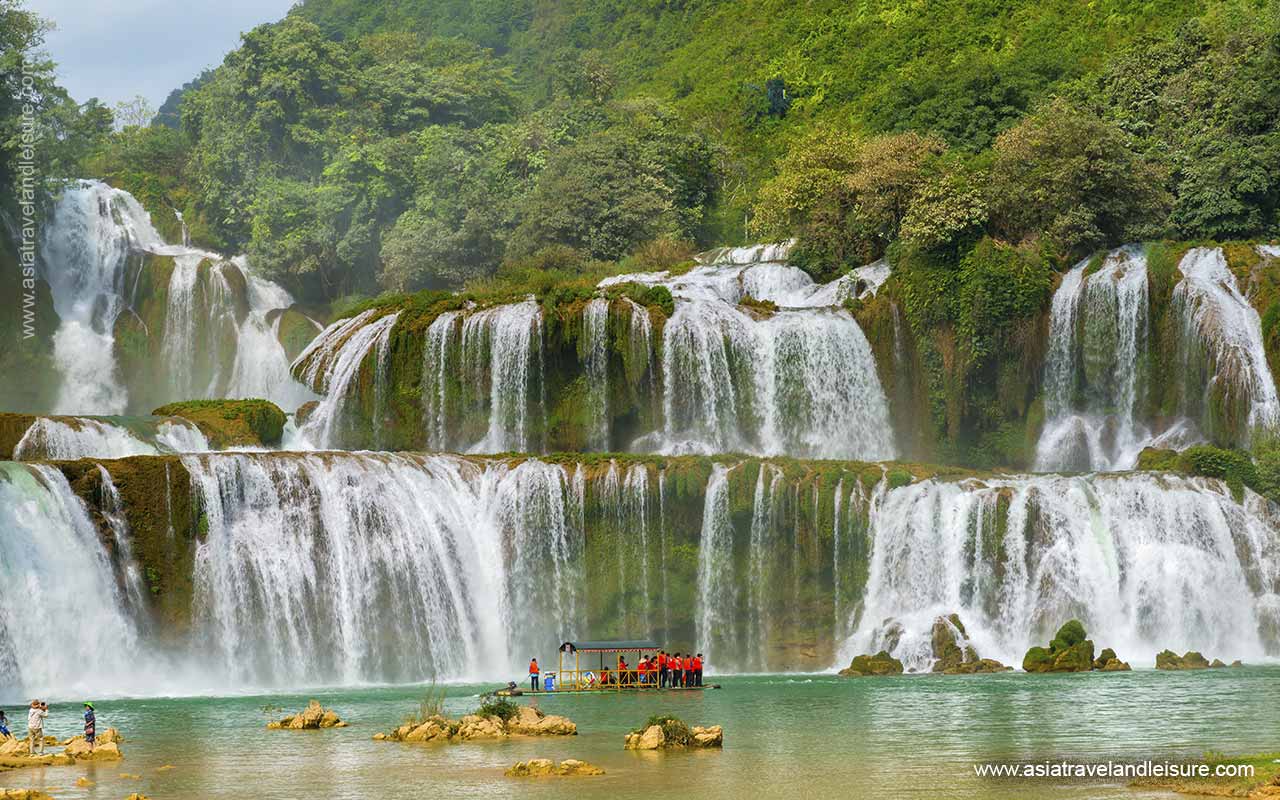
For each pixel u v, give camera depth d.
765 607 67.44
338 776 30.72
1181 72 104.38
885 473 68.62
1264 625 65.62
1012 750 33.41
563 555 67.50
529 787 28.80
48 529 57.78
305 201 111.12
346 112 124.00
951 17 139.75
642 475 68.06
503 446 79.88
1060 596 65.31
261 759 33.78
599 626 67.12
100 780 30.69
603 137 114.00
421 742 36.72
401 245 106.69
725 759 32.66
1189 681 52.34
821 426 81.81
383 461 66.38
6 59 101.69
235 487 62.59
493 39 195.88
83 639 57.84
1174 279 80.19
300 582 62.56
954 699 46.75
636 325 79.62
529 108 153.75
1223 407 76.25
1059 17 129.50
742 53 156.25
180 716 45.62
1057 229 86.81
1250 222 88.62
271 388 103.56
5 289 99.00
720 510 67.94
